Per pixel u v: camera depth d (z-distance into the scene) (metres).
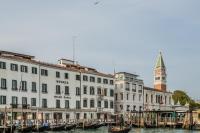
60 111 93.94
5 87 82.75
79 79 101.56
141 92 125.12
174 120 98.00
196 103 160.50
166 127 96.62
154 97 132.38
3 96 82.12
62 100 96.12
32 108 85.62
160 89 143.62
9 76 83.88
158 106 133.75
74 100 99.44
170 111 98.81
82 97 101.81
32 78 88.94
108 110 109.75
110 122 93.62
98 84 107.12
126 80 118.38
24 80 87.06
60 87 96.06
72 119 95.25
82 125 84.88
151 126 94.75
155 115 103.00
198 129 89.56
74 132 74.38
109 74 112.50
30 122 77.38
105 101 109.06
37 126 71.44
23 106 84.00
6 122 72.38
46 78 92.50
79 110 99.38
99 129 85.06
